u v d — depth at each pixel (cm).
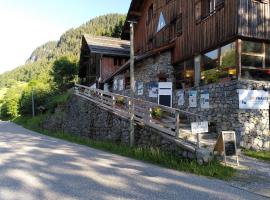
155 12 2530
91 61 3919
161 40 2414
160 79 2266
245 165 1166
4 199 756
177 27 2142
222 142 1143
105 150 1609
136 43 2928
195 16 1908
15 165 1127
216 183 947
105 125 2020
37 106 5072
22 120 5319
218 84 1633
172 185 903
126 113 1769
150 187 874
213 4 1756
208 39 1767
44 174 995
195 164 1121
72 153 1444
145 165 1184
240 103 1486
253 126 1502
